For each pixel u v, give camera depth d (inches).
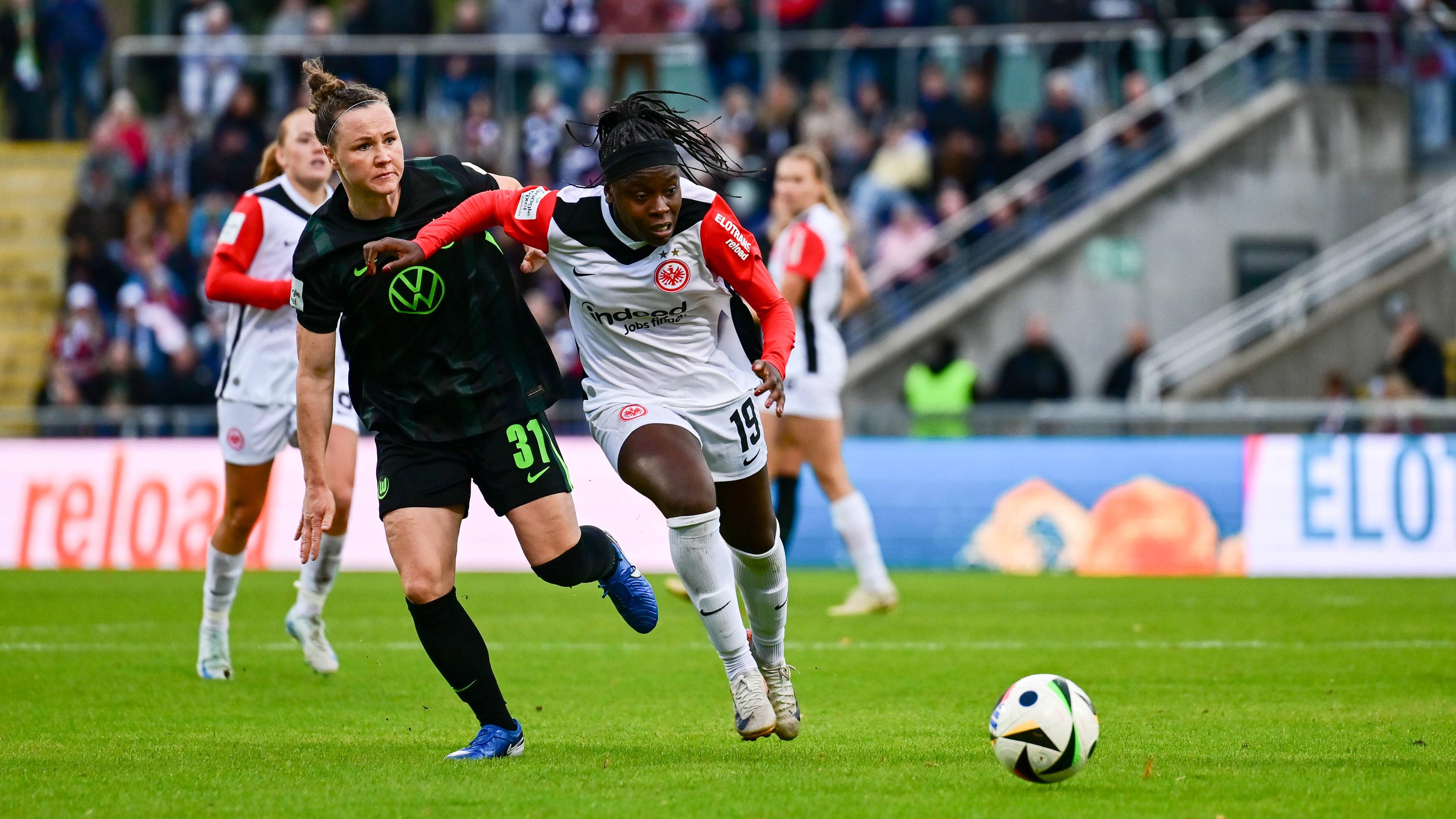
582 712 824.9
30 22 2876.5
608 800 569.0
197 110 2751.0
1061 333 2566.4
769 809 551.2
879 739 725.9
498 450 665.0
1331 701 855.1
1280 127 2588.6
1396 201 2603.3
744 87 2743.6
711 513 651.5
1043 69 2711.6
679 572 662.5
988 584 1724.9
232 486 943.7
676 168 634.2
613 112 647.1
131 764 654.5
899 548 1990.7
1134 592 1610.5
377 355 662.5
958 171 2600.9
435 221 654.5
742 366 700.7
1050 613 1368.1
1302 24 2610.7
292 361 947.3
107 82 3011.8
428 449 663.8
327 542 952.3
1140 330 2352.4
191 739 732.7
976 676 960.9
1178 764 650.8
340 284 656.4
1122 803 564.1
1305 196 2591.0
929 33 2753.4
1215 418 2011.6
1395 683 930.1
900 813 544.4
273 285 909.8
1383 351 2497.5
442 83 2726.4
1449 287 2511.1
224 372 948.0
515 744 673.6
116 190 2650.1
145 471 2000.5
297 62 2741.1
